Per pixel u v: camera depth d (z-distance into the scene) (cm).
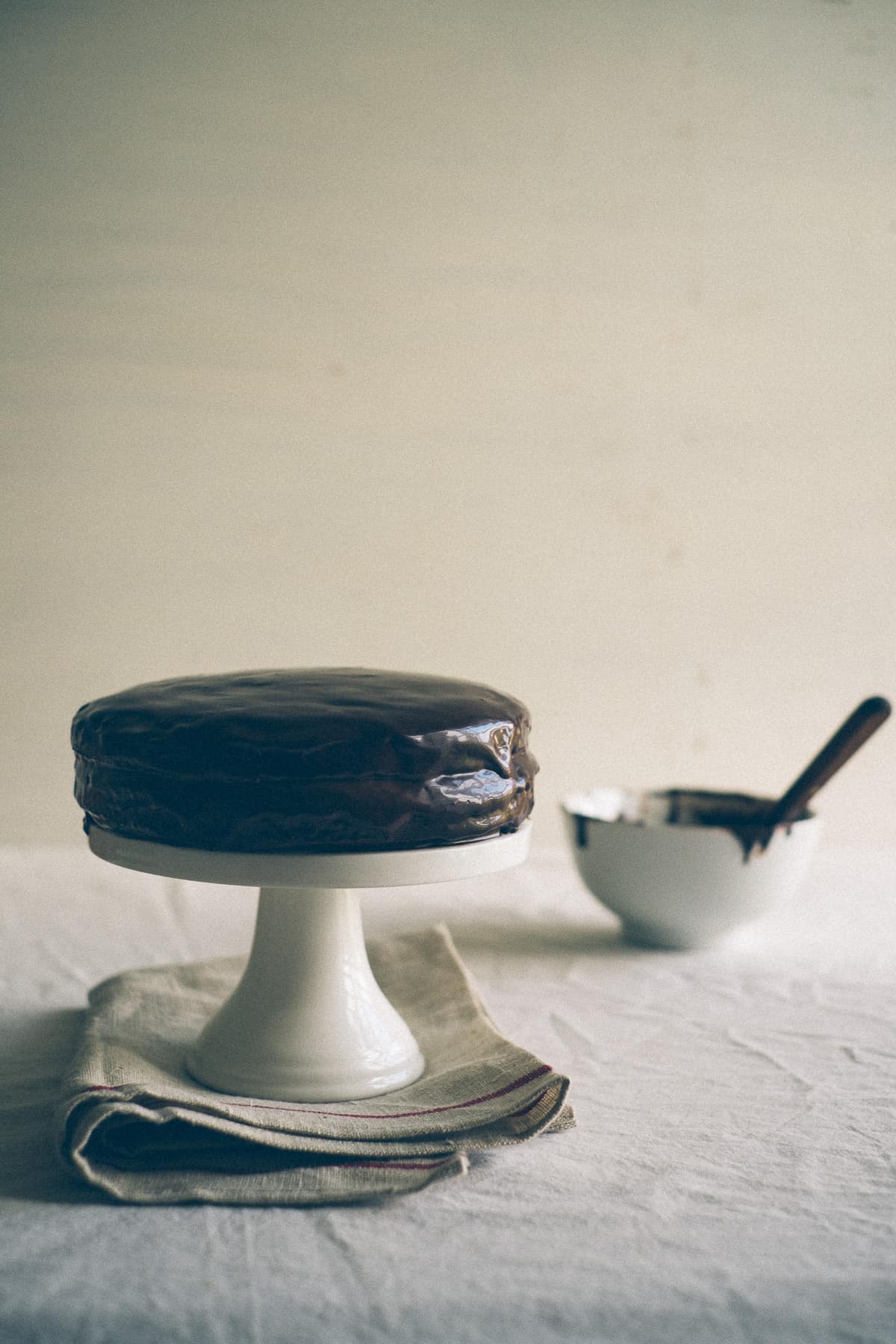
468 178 142
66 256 136
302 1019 81
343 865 74
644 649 151
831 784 156
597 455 147
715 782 154
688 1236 71
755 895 104
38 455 138
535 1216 72
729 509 150
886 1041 92
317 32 138
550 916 118
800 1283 67
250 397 141
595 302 145
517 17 141
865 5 146
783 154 147
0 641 141
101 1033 84
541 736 151
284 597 145
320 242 140
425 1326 64
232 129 137
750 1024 95
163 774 75
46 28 133
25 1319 64
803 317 149
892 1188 75
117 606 142
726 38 144
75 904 119
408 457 144
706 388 148
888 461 152
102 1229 70
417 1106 78
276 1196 72
